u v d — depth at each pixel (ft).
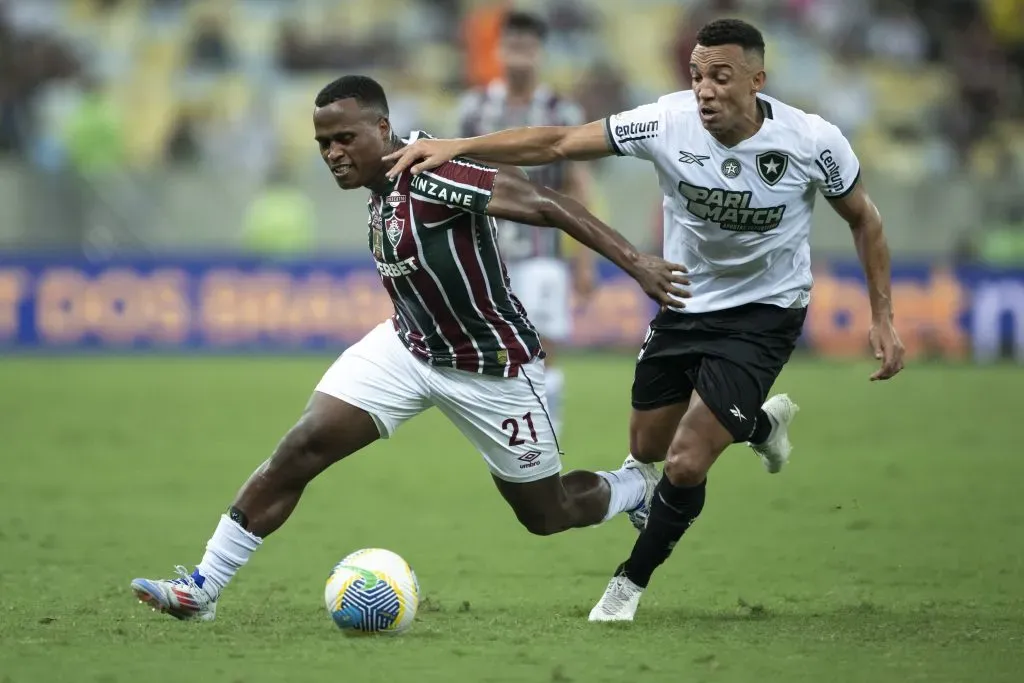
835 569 85.25
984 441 147.84
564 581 81.92
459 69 290.76
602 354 237.45
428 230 65.41
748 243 68.90
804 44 303.68
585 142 67.97
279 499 67.87
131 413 167.22
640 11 310.24
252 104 282.97
